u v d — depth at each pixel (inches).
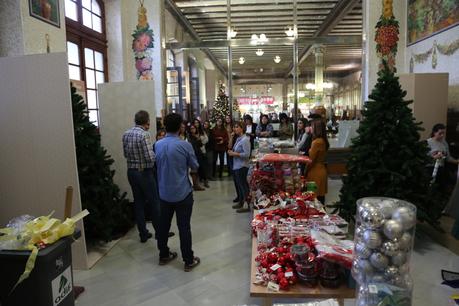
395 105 138.3
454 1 196.2
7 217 125.2
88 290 112.4
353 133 281.4
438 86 191.9
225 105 315.0
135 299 106.3
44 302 74.6
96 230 143.9
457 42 194.7
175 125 120.2
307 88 337.1
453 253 134.2
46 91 118.6
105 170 145.6
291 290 65.4
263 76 358.3
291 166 127.6
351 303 98.3
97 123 237.9
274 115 354.0
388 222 52.8
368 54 264.7
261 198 114.9
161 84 276.5
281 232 83.5
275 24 346.3
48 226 78.5
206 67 360.2
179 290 111.2
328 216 94.2
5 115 121.5
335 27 347.3
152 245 150.6
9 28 145.9
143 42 273.9
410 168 134.2
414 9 244.2
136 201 152.0
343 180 151.7
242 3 303.6
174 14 315.0
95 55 238.8
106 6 253.6
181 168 119.3
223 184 274.1
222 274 121.6
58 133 119.8
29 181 123.1
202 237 157.5
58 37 173.2
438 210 136.5
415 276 116.5
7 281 74.8
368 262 53.5
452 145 198.4
